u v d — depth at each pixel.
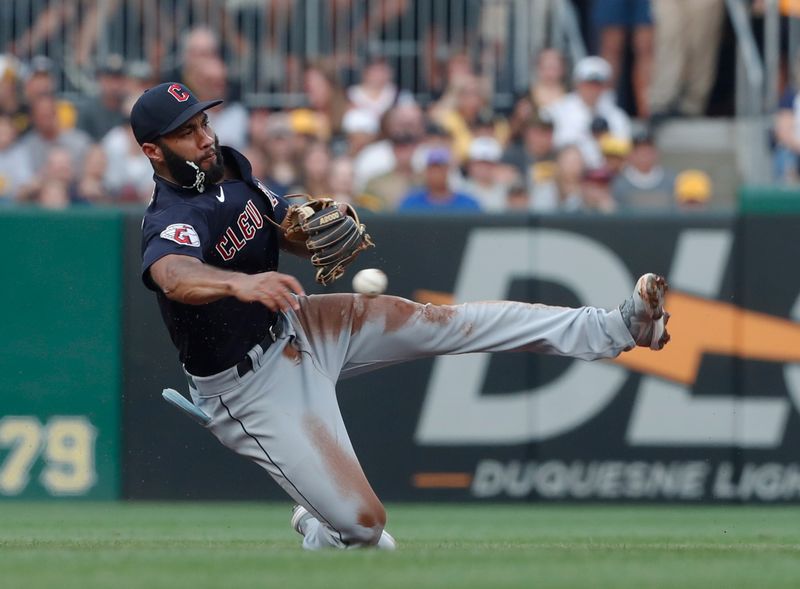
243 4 41.81
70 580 12.83
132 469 30.19
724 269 29.83
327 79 41.59
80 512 28.67
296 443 16.72
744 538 22.48
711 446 29.86
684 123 43.34
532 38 42.44
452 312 17.47
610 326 17.20
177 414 30.11
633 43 43.34
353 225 17.05
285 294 15.05
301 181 38.47
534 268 29.88
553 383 30.03
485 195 38.59
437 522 26.78
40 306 30.30
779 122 41.62
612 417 30.02
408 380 30.08
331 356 17.22
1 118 39.53
